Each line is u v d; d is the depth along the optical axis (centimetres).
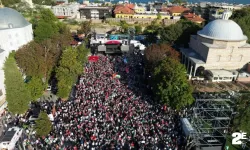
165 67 5950
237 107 4806
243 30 9175
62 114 5144
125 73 7800
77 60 7081
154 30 12525
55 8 16800
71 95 6216
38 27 7719
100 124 4784
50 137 4403
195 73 8088
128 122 4866
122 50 10094
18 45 6812
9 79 4834
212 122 5191
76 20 15088
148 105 5603
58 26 9138
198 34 8375
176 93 5259
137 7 18425
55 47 7094
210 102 5469
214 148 4328
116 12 15775
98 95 5966
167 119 5059
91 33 12369
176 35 9462
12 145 4025
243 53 7825
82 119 4900
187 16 15375
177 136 4603
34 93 5647
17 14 6975
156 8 19425
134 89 6538
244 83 7688
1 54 5738
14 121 4944
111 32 13000
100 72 7706
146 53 7481
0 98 5641
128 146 4284
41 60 6072
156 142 4378
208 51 7575
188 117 5166
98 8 17162
